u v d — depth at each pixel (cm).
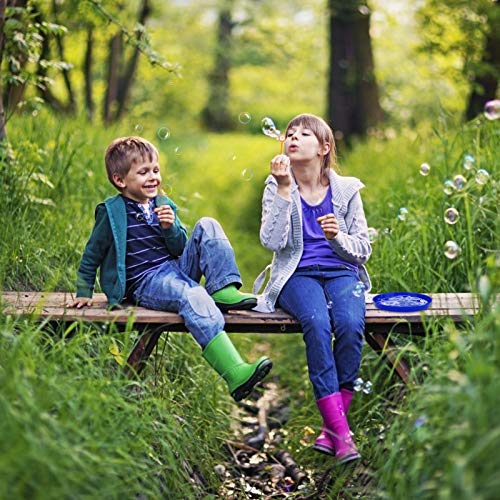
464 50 1164
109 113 1261
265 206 452
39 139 700
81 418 321
